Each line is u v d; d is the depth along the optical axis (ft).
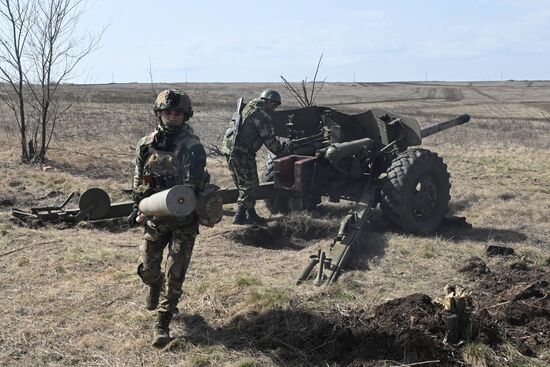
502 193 33.06
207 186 12.72
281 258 19.45
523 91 311.88
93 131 57.62
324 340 12.66
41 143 41.32
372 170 25.88
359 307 14.39
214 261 18.76
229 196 23.63
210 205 12.54
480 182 37.88
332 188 25.00
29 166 35.37
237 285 15.76
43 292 15.34
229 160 23.41
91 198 21.42
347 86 384.27
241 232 22.33
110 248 19.49
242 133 23.11
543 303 14.44
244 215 23.82
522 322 13.55
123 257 18.43
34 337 12.87
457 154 54.44
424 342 12.05
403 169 22.93
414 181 23.04
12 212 22.53
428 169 23.50
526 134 83.25
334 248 18.29
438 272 17.99
